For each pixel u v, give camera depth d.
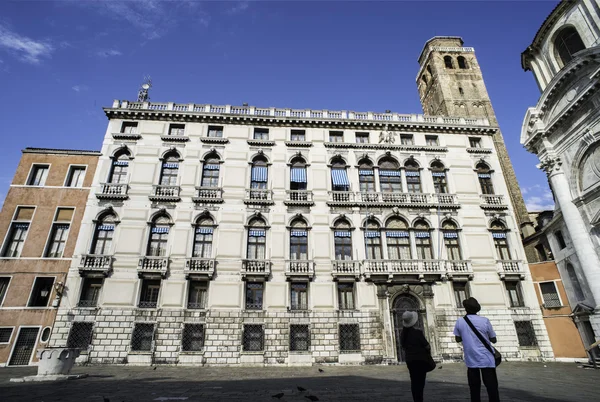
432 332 22.34
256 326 21.81
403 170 27.42
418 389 6.15
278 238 23.89
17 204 23.14
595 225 20.23
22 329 20.36
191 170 25.33
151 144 25.81
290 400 8.62
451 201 26.45
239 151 26.38
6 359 19.53
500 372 16.44
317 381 13.09
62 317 20.61
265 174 26.16
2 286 21.33
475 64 46.97
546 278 23.97
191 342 21.14
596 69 19.67
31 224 22.73
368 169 27.33
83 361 19.89
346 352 21.53
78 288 21.23
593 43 21.33
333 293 22.81
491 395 5.52
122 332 20.73
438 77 45.50
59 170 24.50
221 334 21.30
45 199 23.52
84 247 22.25
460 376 14.50
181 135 26.41
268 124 27.59
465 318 6.23
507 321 23.30
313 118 27.77
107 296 21.27
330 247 24.02
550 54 25.36
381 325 22.27
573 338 21.94
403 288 23.17
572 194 21.88
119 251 22.31
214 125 27.11
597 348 19.80
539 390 10.51
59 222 23.06
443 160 28.03
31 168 24.34
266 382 12.84
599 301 19.59
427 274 23.41
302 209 24.95
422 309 22.98
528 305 23.91
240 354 20.97
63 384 11.86
